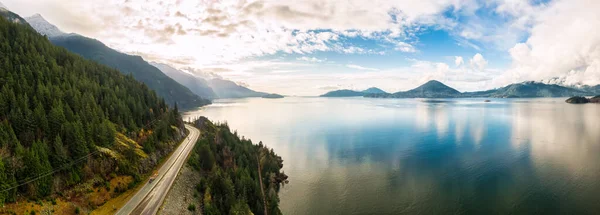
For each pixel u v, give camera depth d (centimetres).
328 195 10106
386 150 16662
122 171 7344
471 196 9812
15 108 7581
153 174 8088
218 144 12062
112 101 11031
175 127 12769
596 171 11700
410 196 9944
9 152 5819
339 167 13400
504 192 10019
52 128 7344
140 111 11744
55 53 13512
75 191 6091
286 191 10469
